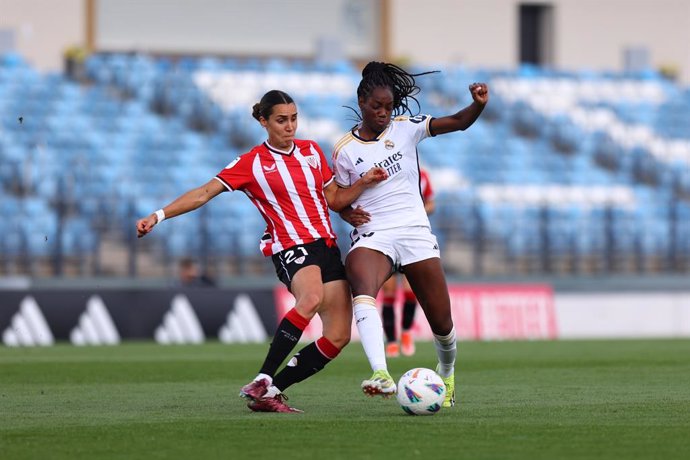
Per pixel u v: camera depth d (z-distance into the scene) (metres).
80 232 74.50
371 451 20.47
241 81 96.94
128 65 95.38
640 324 74.81
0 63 92.69
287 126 26.16
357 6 108.38
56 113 88.75
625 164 100.44
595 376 37.59
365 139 26.91
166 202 77.00
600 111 104.12
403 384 25.72
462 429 23.31
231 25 104.75
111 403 29.09
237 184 26.12
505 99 102.81
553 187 94.06
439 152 95.38
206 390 32.94
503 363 44.03
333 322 26.28
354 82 99.69
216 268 77.12
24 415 26.31
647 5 117.19
